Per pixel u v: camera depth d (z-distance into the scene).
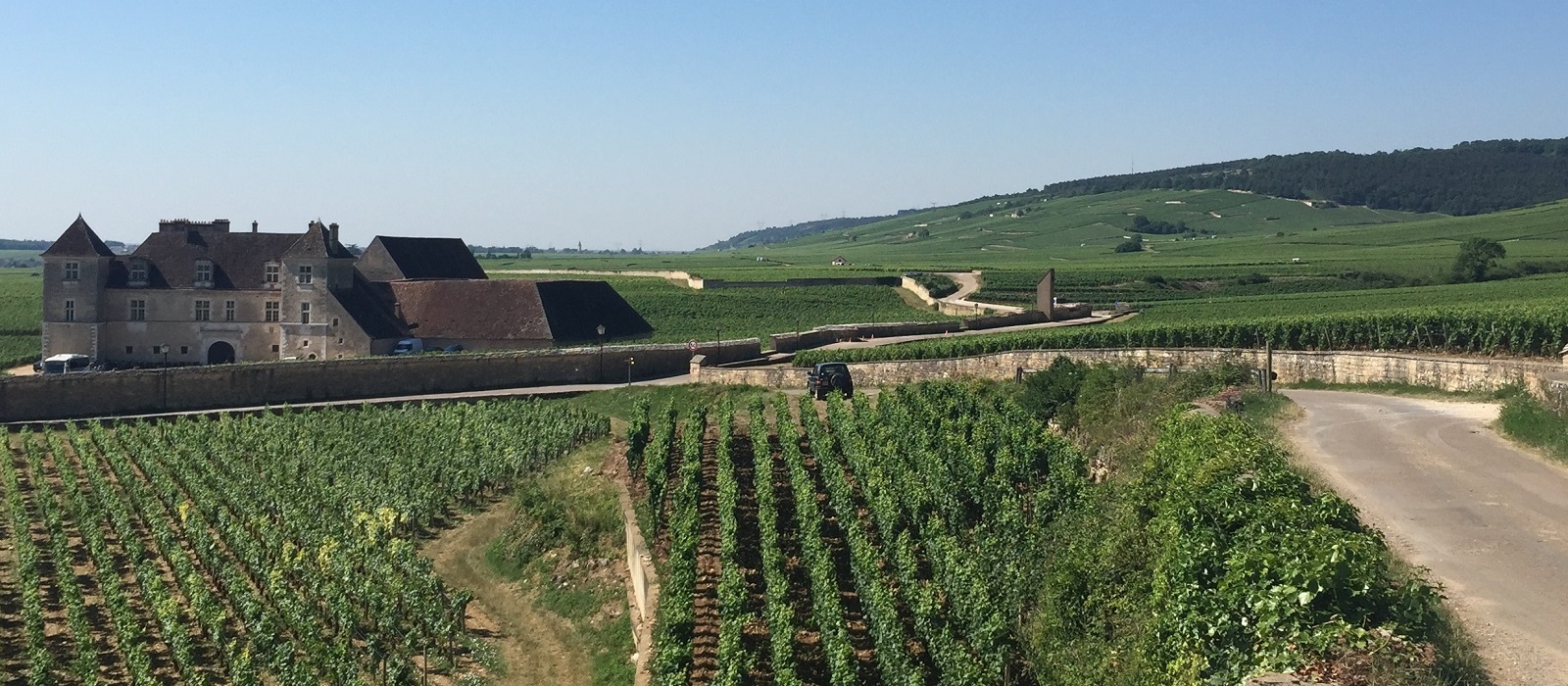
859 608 25.83
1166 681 14.48
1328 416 31.30
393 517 35.03
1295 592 13.84
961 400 39.12
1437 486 22.75
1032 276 131.50
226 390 54.38
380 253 94.44
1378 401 34.84
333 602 29.14
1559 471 24.02
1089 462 30.00
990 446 32.12
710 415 47.75
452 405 52.78
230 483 39.34
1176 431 22.58
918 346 56.28
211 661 28.50
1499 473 23.86
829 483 32.19
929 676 22.06
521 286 83.44
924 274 129.25
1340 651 13.23
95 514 36.91
